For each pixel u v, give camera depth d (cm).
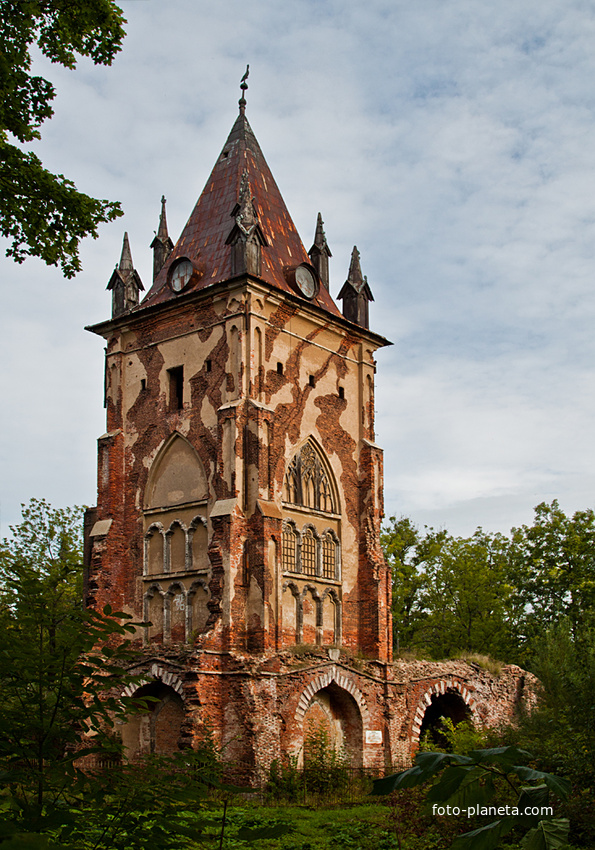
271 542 3372
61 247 1755
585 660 3434
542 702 3759
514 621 6200
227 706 3130
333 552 3881
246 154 4197
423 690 3816
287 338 3772
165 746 3378
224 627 3216
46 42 1717
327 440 3909
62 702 706
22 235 1722
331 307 4131
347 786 3105
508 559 6512
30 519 5288
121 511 3859
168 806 711
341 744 3559
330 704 3550
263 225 4009
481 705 4059
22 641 703
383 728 3622
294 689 3281
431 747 3506
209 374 3634
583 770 1939
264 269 3781
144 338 3941
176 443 3731
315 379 3897
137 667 3306
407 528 6494
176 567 3628
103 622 702
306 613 3678
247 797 2933
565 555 6034
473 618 6034
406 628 6300
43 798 692
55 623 727
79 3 1653
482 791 480
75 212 1708
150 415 3844
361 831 2150
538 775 460
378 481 4078
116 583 3772
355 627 3881
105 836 693
